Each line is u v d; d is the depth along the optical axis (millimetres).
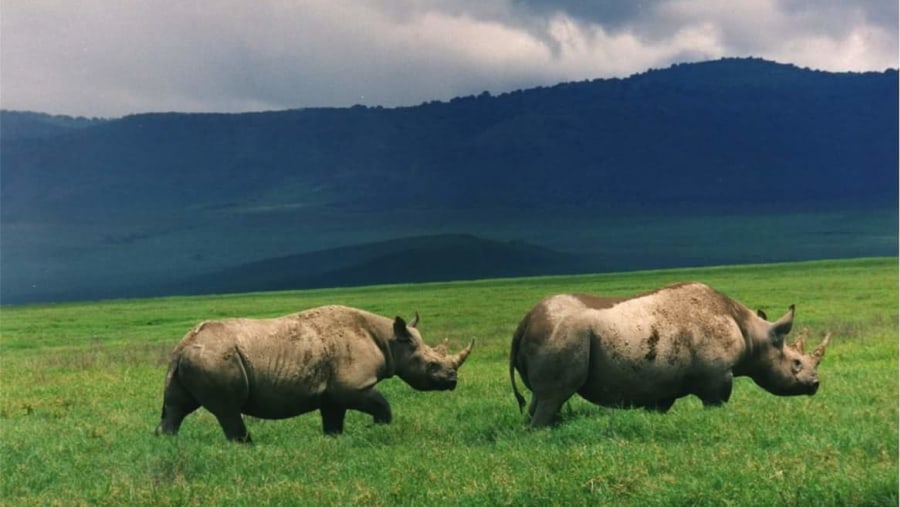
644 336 15875
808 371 17453
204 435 16703
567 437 14391
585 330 15766
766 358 17219
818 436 13406
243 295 108688
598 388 16000
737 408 15945
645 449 12953
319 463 13859
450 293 89875
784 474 11375
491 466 12680
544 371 15781
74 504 12195
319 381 16609
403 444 15219
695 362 16234
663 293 16516
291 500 11750
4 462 14867
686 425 14445
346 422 18453
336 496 11797
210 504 11758
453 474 12445
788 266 103938
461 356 18188
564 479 11703
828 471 11414
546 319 15906
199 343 16062
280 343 16422
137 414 20203
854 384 19578
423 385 17906
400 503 11562
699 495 10820
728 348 16500
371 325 17484
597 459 12422
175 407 16328
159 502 11891
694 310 16438
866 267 92688
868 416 15070
